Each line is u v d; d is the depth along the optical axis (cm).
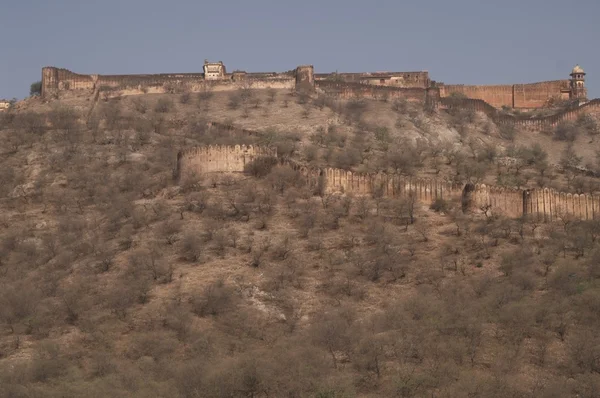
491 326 15525
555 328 15400
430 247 18812
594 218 19650
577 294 16362
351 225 19638
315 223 19638
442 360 14325
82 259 19212
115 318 16288
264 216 19975
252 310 16425
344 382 13650
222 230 19350
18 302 16825
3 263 19875
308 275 17725
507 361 14350
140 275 17750
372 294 17088
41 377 14212
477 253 18450
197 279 17525
